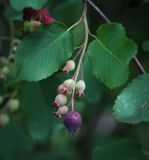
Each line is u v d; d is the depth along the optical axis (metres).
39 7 0.29
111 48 0.31
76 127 0.28
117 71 0.31
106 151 0.39
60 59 0.30
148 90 0.30
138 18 0.48
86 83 0.37
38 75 0.30
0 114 0.43
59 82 0.36
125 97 0.29
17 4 0.29
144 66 0.48
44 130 0.40
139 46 0.48
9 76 0.41
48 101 0.39
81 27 0.30
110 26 0.31
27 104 0.40
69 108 0.30
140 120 0.29
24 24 0.32
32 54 0.30
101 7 0.46
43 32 0.30
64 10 0.42
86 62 0.33
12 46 0.42
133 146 0.39
